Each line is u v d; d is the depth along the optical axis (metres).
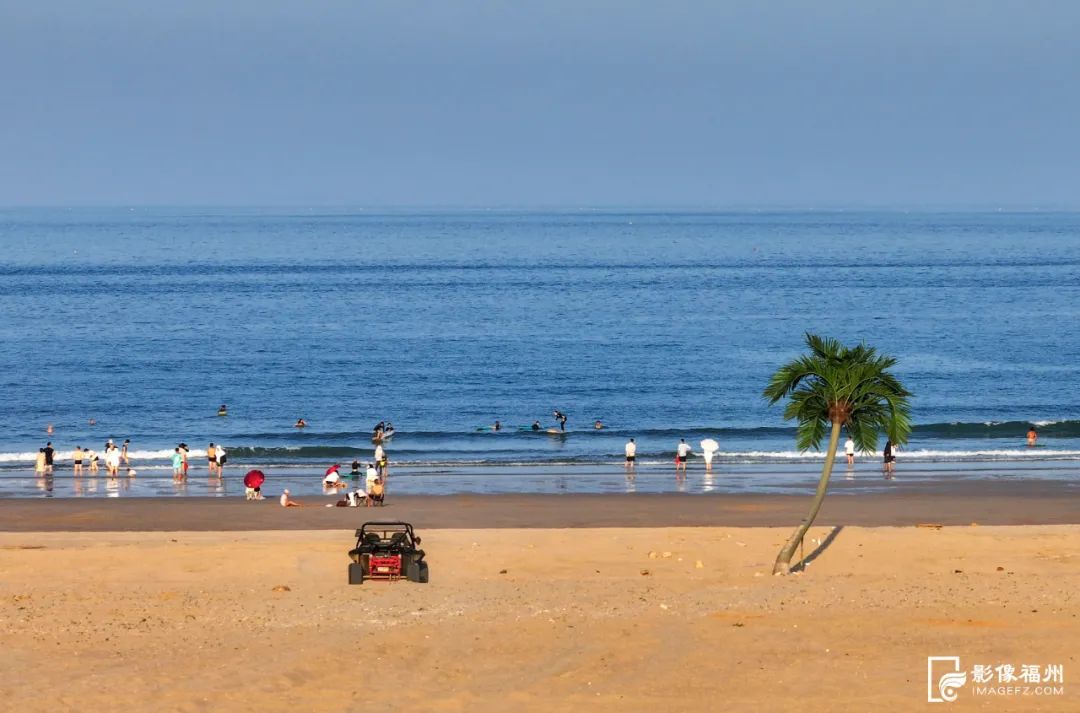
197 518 105.88
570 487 124.88
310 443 165.62
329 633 54.47
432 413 193.38
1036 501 114.25
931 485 124.06
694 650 51.28
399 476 132.62
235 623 56.94
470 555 82.81
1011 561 79.56
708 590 65.38
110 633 54.97
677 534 92.75
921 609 58.44
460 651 51.41
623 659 50.12
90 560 79.94
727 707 44.59
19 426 181.00
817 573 75.81
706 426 179.50
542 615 57.66
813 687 46.59
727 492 120.88
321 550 84.50
